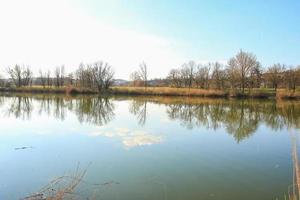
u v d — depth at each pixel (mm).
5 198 7477
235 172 9984
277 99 49344
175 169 10188
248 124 21984
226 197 7812
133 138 15586
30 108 31016
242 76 53062
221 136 16766
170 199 7594
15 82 70312
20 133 16656
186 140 15398
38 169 9984
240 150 13320
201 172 9930
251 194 8055
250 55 53719
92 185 8500
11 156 11672
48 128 18500
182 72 69000
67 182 8617
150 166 10516
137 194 7879
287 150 13414
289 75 55938
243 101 45188
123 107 34062
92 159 11312
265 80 59938
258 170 10258
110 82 61062
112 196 7699
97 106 34781
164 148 13367
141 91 57906
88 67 64812
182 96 55344
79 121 21922
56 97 50125
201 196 7855
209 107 35344
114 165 10539
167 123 21766
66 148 13094
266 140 15820
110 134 16672
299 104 40094
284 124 22125
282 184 8852
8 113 26359
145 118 24422
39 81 80125
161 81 80250
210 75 62625
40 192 7660
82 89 60719
